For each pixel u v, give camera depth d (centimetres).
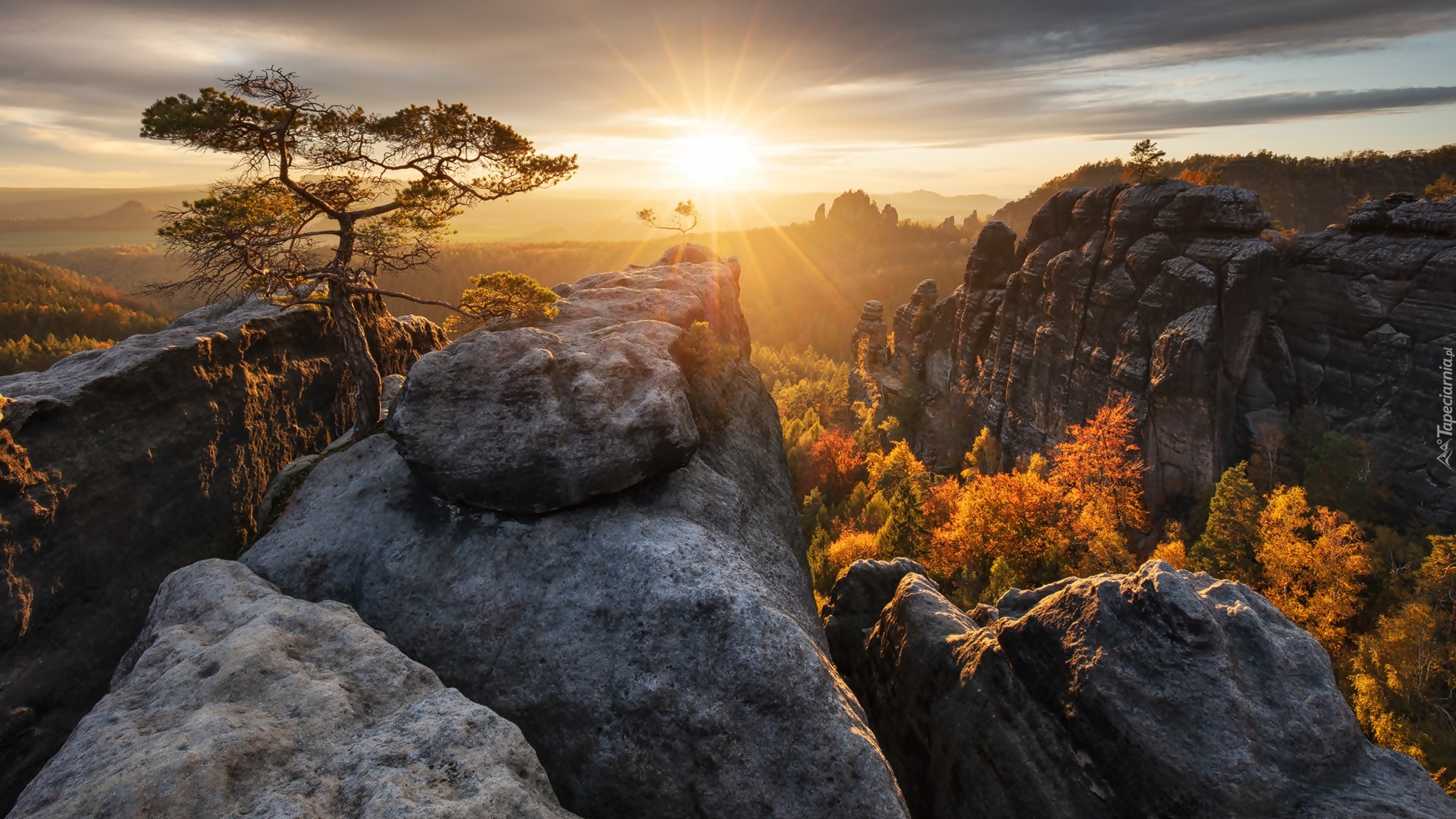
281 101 1941
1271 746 1265
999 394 8775
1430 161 19400
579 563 1675
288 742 1051
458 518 1814
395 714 1159
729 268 3550
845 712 1361
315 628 1383
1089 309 7181
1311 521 4644
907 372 11612
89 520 1683
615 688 1420
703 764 1321
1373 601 4497
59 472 1622
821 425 13875
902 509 6034
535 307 2477
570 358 2009
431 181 2181
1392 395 5616
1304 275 6225
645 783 1326
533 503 1789
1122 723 1370
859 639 2620
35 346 17250
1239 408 6288
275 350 2367
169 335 2059
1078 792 1438
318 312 2559
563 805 1345
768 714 1352
